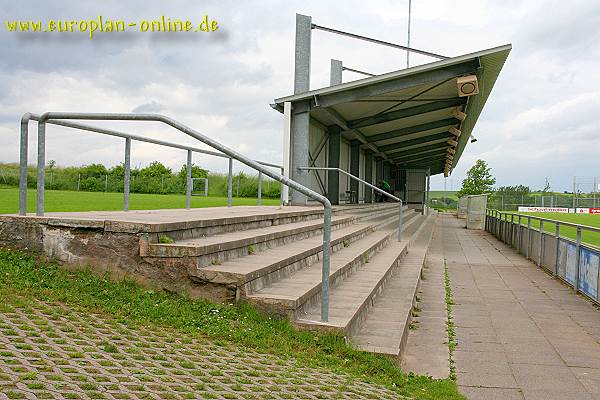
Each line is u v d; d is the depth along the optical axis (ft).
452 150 96.84
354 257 25.26
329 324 14.46
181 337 12.49
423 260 38.29
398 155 102.94
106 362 10.02
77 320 12.17
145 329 12.54
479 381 15.19
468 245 62.75
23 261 15.48
